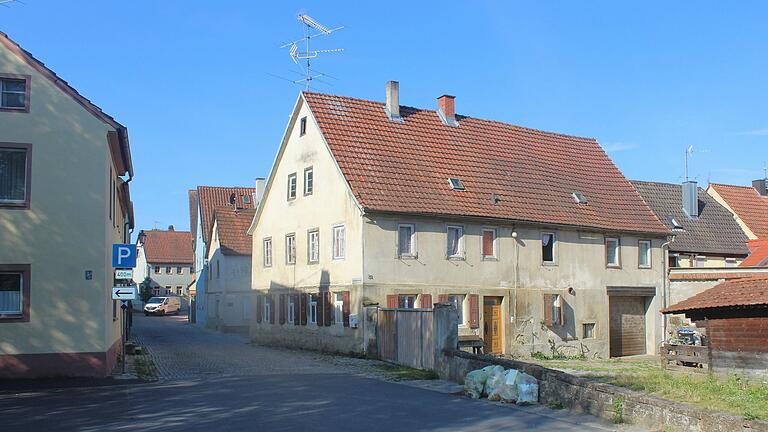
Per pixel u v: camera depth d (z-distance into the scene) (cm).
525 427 1239
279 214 3412
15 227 1897
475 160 3238
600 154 3878
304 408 1423
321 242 2972
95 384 1812
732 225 4562
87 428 1205
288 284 3266
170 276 9238
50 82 1961
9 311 1889
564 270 3200
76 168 1955
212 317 5025
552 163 3562
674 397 1345
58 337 1900
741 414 1121
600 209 3431
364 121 3097
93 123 1978
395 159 2975
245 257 4716
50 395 1623
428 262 2788
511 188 3194
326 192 2942
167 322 6119
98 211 1958
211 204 5772
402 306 2716
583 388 1386
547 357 3086
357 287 2669
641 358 3288
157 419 1290
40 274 1900
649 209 3644
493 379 1555
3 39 1925
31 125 1934
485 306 2953
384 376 2027
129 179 2434
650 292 3491
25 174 1922
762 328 1939
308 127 3128
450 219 2848
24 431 1180
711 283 3447
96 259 1945
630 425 1258
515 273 3034
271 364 2380
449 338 2011
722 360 2012
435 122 3338
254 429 1193
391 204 2712
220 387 1761
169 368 2244
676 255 4103
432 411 1401
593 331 3275
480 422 1284
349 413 1365
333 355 2728
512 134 3588
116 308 2352
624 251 3434
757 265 3725
